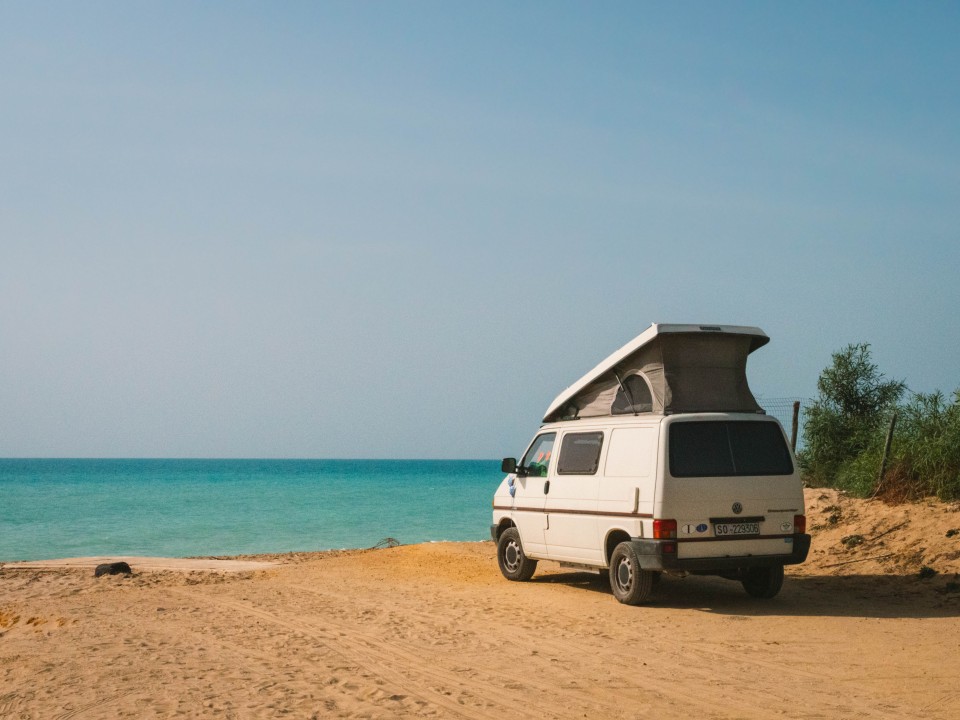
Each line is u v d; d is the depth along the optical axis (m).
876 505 16.17
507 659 8.37
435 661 8.34
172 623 10.95
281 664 8.37
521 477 14.00
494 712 6.62
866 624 9.99
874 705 6.62
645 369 11.84
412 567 16.73
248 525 40.22
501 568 14.59
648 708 6.64
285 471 161.75
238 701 7.05
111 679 7.86
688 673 7.70
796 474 11.28
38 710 6.95
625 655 8.45
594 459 12.25
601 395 12.88
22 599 14.12
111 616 11.68
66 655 8.91
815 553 15.08
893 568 13.45
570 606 11.52
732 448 11.10
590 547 12.15
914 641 8.95
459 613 11.17
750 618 10.48
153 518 44.50
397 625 10.38
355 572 16.39
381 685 7.46
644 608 11.27
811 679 7.44
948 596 11.66
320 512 49.28
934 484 15.30
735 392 11.72
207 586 14.91
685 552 10.70
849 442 19.00
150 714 6.73
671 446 10.93
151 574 17.12
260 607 12.17
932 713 6.41
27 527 39.06
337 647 9.12
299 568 17.44
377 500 62.41
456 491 77.62
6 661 8.70
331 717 6.57
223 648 9.20
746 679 7.46
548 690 7.21
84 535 35.31
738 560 10.84
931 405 16.31
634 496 11.16
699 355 11.62
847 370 20.83
